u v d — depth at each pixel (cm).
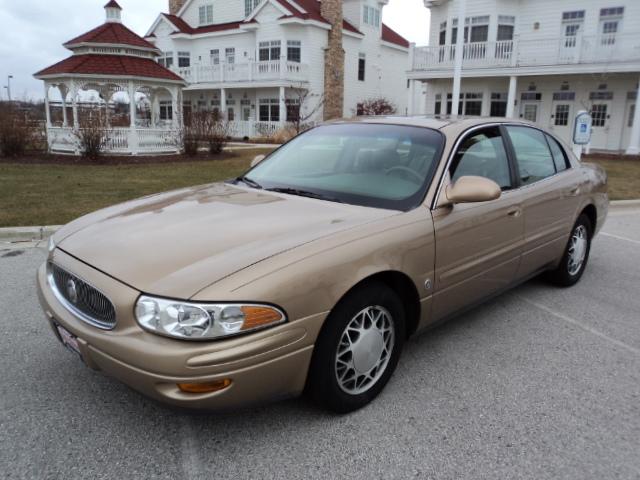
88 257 260
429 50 2366
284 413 279
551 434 267
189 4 3456
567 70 2041
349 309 260
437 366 336
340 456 247
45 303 276
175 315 216
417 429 268
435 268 308
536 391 308
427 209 307
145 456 245
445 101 2556
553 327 402
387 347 296
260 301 224
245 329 221
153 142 1828
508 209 365
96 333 238
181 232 270
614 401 299
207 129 1838
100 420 272
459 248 324
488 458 248
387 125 379
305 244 253
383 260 272
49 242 309
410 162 335
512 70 2139
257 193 341
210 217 291
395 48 3578
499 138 388
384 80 3541
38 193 959
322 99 3023
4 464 238
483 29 2350
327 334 253
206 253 245
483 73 2203
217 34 3184
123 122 2086
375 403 291
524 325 405
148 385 221
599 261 595
